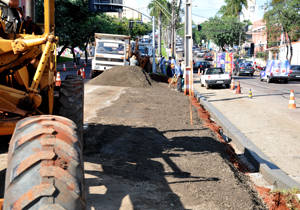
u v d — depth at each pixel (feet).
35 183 4.90
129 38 87.76
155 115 35.06
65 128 6.14
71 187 5.06
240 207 14.16
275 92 73.92
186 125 30.76
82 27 124.26
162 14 229.45
